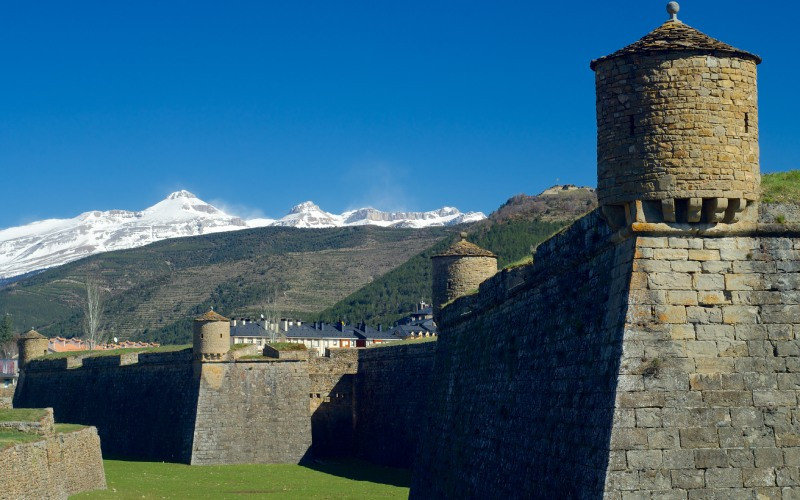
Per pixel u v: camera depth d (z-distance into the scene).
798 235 30.52
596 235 33.47
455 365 56.75
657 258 30.09
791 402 29.55
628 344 29.62
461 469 50.44
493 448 44.78
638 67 30.25
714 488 28.89
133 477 88.62
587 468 30.81
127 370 120.19
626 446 29.00
